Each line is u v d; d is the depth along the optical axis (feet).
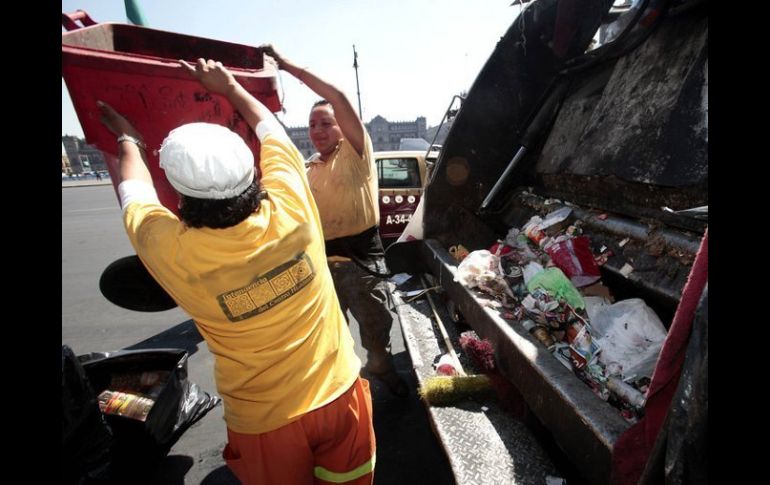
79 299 18.48
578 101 9.18
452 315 9.06
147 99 4.88
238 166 3.51
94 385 8.41
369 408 4.98
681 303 3.05
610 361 4.69
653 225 6.24
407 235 11.21
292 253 3.96
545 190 9.62
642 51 7.57
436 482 7.31
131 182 4.17
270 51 6.15
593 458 3.79
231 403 4.21
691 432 2.63
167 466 8.21
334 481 4.68
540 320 5.88
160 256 3.68
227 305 3.76
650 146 6.51
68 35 4.99
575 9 9.09
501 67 10.08
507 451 5.24
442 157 10.41
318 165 8.50
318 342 4.26
